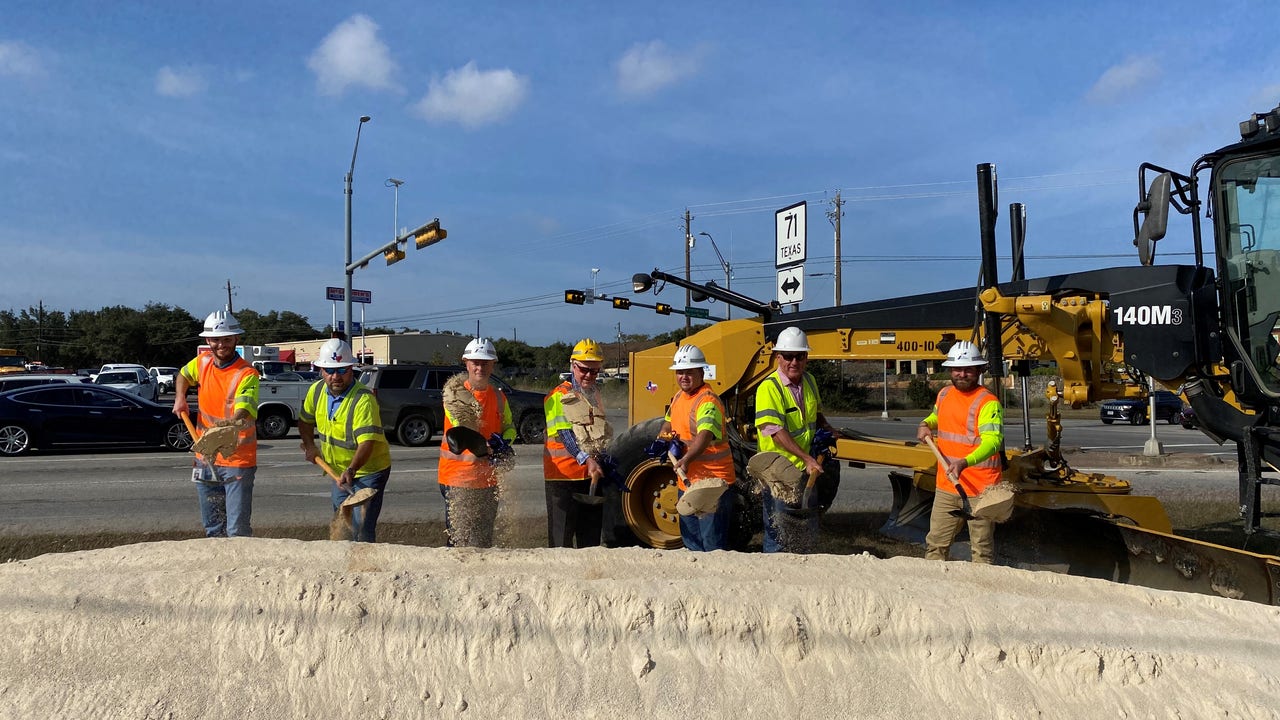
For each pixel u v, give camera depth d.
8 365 37.50
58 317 81.56
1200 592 4.96
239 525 5.43
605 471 5.78
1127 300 5.57
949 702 3.03
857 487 11.36
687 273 37.06
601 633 3.16
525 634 3.15
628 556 3.86
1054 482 6.03
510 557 3.80
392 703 2.99
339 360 5.15
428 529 7.88
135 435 15.55
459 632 3.14
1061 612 3.36
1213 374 5.26
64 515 8.77
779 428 5.31
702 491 5.11
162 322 71.75
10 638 3.12
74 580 3.36
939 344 6.74
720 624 3.18
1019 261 6.29
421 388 17.45
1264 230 4.90
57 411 15.03
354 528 5.32
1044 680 3.10
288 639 3.12
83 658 3.07
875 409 34.22
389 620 3.16
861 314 7.01
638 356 7.82
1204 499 9.81
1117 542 5.59
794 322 7.25
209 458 5.24
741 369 7.36
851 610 3.26
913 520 6.93
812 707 3.00
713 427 5.29
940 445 5.62
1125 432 23.75
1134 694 3.05
